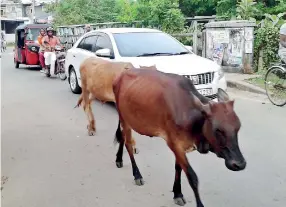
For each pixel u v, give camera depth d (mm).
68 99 11438
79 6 32906
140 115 4941
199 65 9016
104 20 32969
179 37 17219
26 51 19266
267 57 13555
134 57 9320
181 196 4910
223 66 14172
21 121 9109
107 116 9312
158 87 4707
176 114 4395
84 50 11375
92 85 7527
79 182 5648
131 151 5605
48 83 14742
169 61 9078
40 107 10500
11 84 14680
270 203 4883
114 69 7090
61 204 5000
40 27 19797
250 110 9328
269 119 8523
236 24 13586
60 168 6191
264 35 13516
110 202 5012
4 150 7098
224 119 3873
